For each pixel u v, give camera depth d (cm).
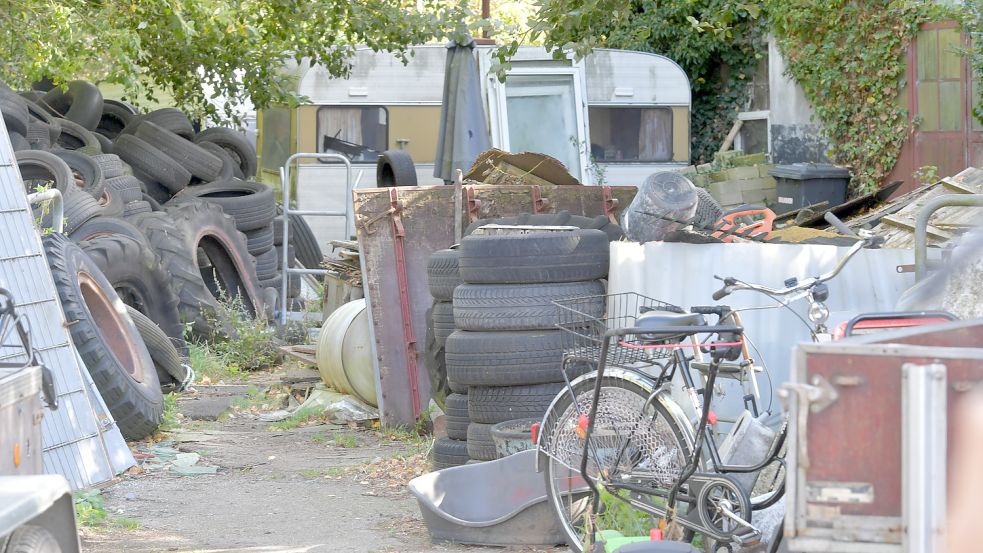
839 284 702
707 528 489
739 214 825
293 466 856
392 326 1005
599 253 715
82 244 1185
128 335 982
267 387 1221
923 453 295
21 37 1339
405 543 623
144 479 807
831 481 305
